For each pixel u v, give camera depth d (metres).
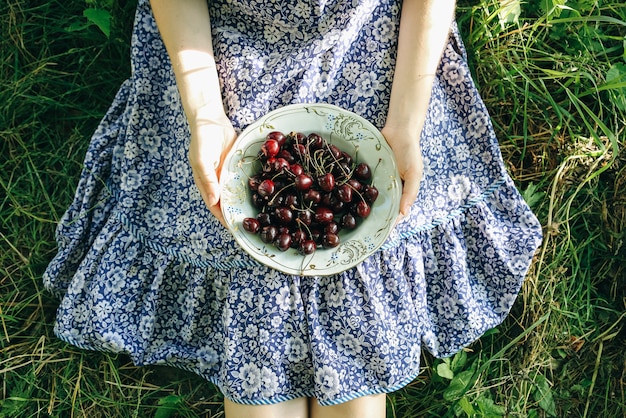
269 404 1.02
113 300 1.08
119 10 1.26
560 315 1.19
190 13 1.00
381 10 1.01
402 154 1.00
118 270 1.08
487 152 1.10
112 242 1.09
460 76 1.09
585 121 1.18
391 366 1.01
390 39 1.02
